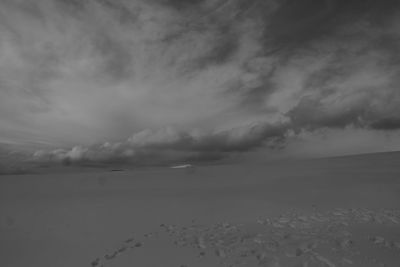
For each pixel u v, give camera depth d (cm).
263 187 1175
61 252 509
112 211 845
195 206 852
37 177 2683
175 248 500
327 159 2452
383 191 888
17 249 530
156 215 766
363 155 2394
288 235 522
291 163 2500
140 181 1792
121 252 497
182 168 2919
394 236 473
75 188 1573
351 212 661
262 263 404
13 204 1034
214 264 416
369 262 381
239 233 561
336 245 449
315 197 869
